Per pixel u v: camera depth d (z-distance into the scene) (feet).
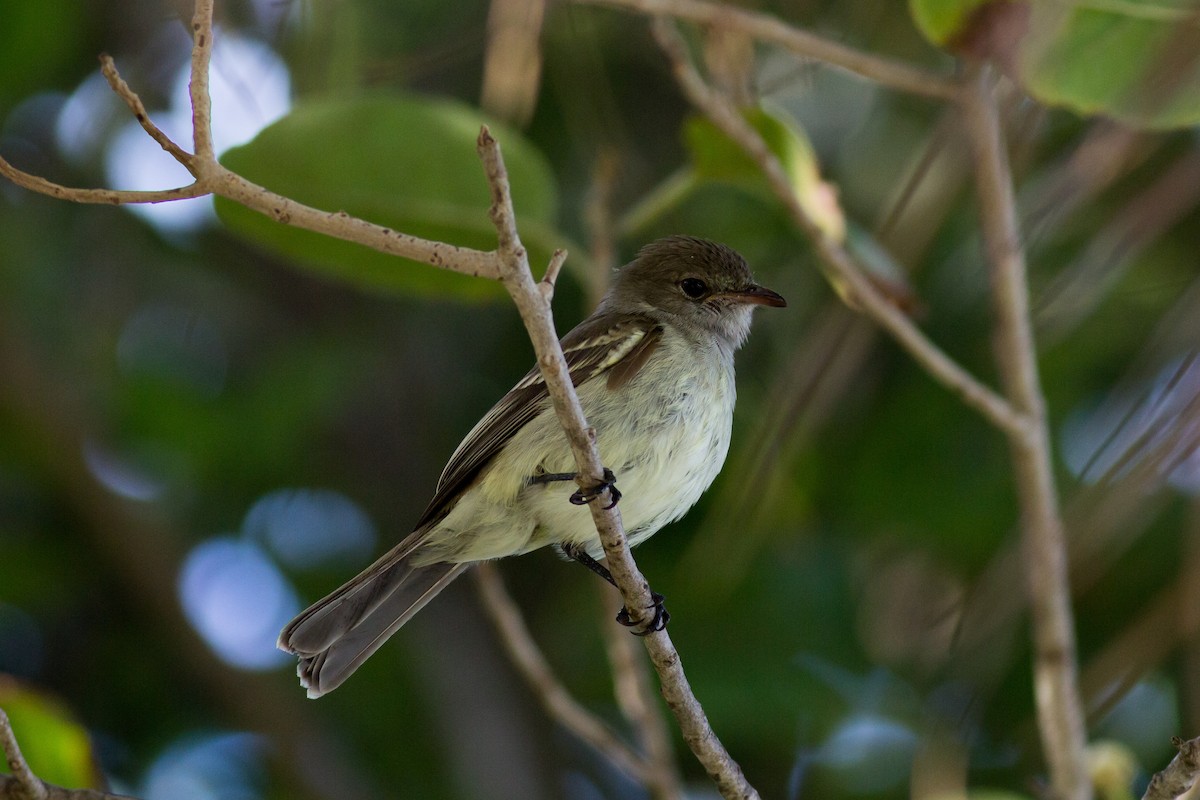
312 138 29.78
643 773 27.73
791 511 38.63
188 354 48.19
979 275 39.96
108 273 47.32
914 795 32.30
